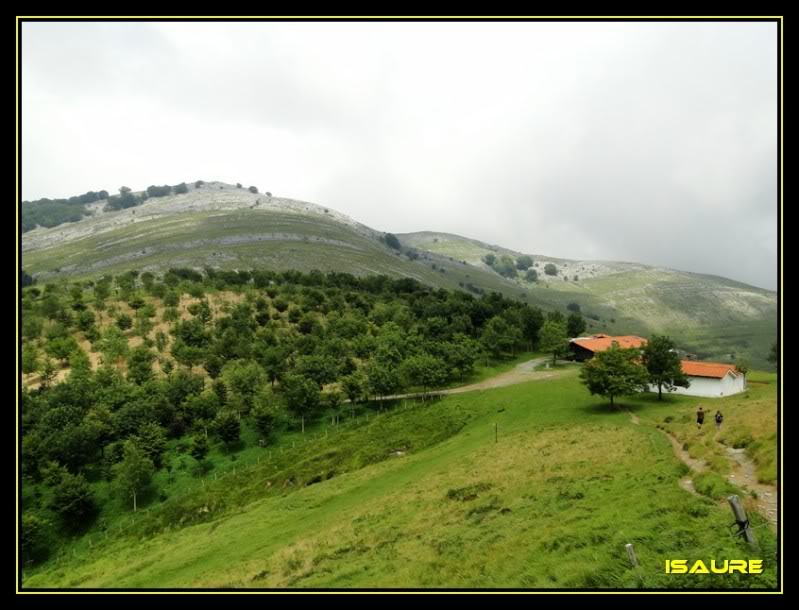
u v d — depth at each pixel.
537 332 148.00
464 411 90.38
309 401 96.62
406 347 116.56
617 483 35.78
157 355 119.31
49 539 73.00
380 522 43.12
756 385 98.56
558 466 45.97
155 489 82.44
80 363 108.56
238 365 109.44
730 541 21.53
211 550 52.91
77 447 85.12
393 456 78.94
